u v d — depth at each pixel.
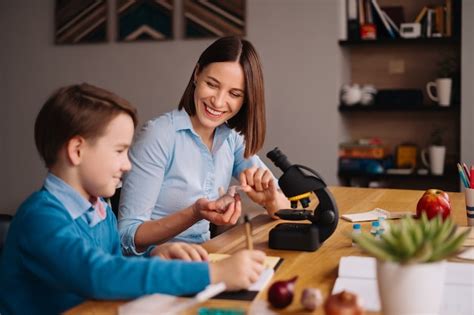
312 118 4.05
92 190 1.29
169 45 4.31
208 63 1.89
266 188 1.83
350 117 4.38
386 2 4.26
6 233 1.54
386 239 0.95
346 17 4.19
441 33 3.99
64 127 1.22
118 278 1.09
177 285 1.10
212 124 1.93
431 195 1.81
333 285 1.22
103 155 1.24
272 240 1.53
